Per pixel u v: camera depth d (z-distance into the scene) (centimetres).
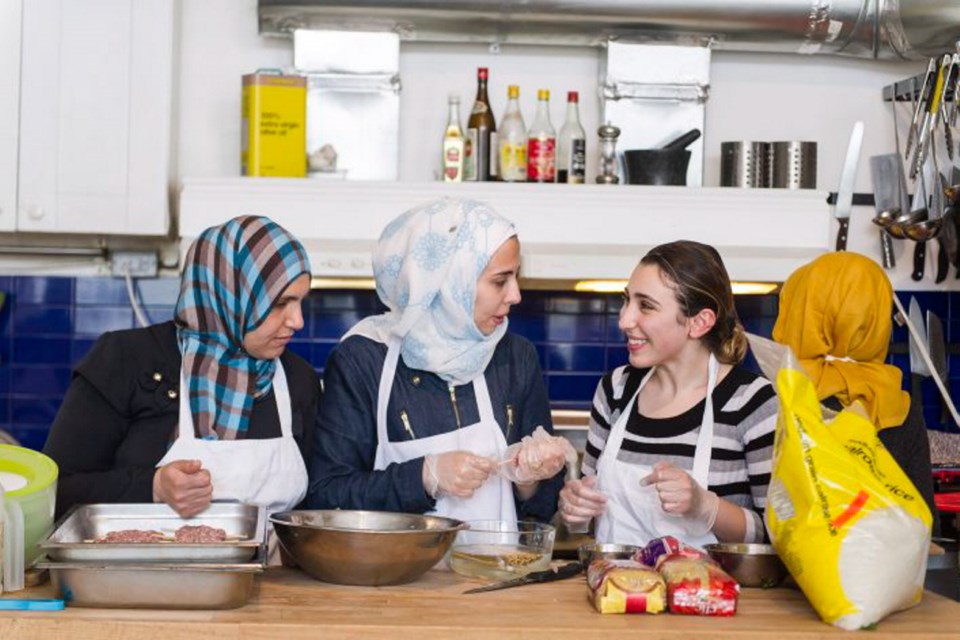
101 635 162
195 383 228
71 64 350
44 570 188
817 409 182
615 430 234
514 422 237
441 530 189
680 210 346
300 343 391
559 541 307
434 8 353
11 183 349
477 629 166
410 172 384
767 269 346
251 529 200
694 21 358
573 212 345
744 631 169
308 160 363
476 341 227
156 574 169
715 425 225
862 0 354
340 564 188
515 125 363
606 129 363
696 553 193
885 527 174
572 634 167
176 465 198
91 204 352
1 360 385
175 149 372
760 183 363
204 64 380
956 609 187
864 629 173
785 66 391
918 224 372
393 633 165
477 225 223
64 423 223
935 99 360
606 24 359
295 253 227
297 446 233
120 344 229
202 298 229
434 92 384
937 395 394
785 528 180
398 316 232
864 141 394
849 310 272
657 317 224
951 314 395
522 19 356
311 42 367
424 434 229
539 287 378
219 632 163
